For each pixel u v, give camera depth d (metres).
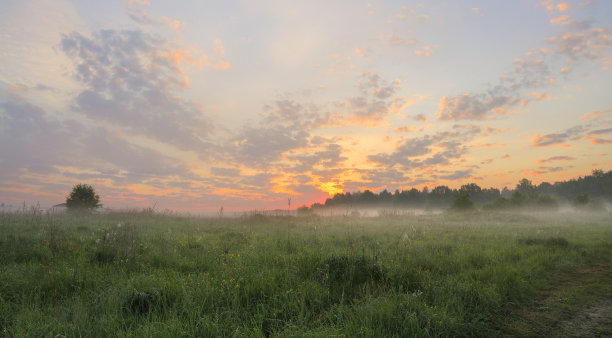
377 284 5.81
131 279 5.41
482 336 4.13
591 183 116.44
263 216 22.38
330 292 5.38
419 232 15.05
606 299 5.59
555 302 5.46
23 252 7.42
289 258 7.39
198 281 5.50
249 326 4.02
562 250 9.85
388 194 118.00
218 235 12.96
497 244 10.87
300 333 3.64
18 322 3.76
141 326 3.76
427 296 5.13
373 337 3.64
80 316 4.00
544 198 49.97
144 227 14.98
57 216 18.89
